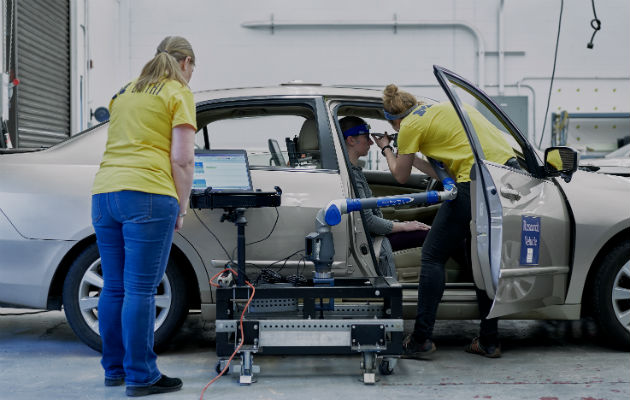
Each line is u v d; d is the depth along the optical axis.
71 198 3.12
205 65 10.38
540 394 2.62
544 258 3.10
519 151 3.32
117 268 2.69
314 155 3.26
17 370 2.99
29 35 6.41
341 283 3.00
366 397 2.59
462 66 10.51
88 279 3.13
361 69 10.48
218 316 2.83
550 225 3.12
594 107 10.48
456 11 10.47
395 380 2.84
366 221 3.20
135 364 2.60
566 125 10.20
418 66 10.48
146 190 2.52
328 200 3.16
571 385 2.74
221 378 2.88
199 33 10.35
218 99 3.28
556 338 3.72
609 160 5.99
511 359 3.21
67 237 3.11
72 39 7.47
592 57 10.42
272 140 3.33
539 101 10.52
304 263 3.14
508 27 10.45
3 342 3.57
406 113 3.22
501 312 2.95
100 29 9.25
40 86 6.71
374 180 4.20
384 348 2.79
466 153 3.08
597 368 3.02
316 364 3.14
